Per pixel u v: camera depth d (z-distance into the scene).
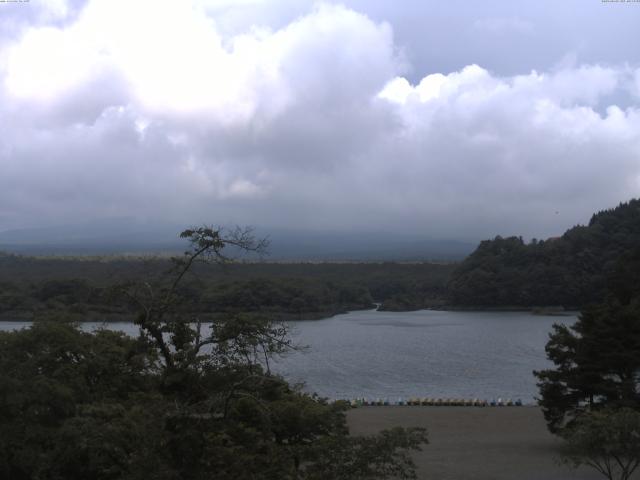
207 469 18.91
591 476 35.81
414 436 20.48
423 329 153.25
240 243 22.36
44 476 22.86
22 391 23.59
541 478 35.81
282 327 27.92
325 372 87.00
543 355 105.62
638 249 93.06
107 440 19.36
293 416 24.44
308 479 19.17
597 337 41.75
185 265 22.45
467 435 48.12
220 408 20.19
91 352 29.64
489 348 114.88
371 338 131.88
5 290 124.81
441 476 36.50
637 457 27.27
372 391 73.94
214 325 22.39
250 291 151.88
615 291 80.81
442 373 87.25
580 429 28.70
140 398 23.22
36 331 28.81
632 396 41.56
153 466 18.03
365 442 19.97
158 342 22.08
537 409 59.78
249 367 21.67
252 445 20.62
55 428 23.67
